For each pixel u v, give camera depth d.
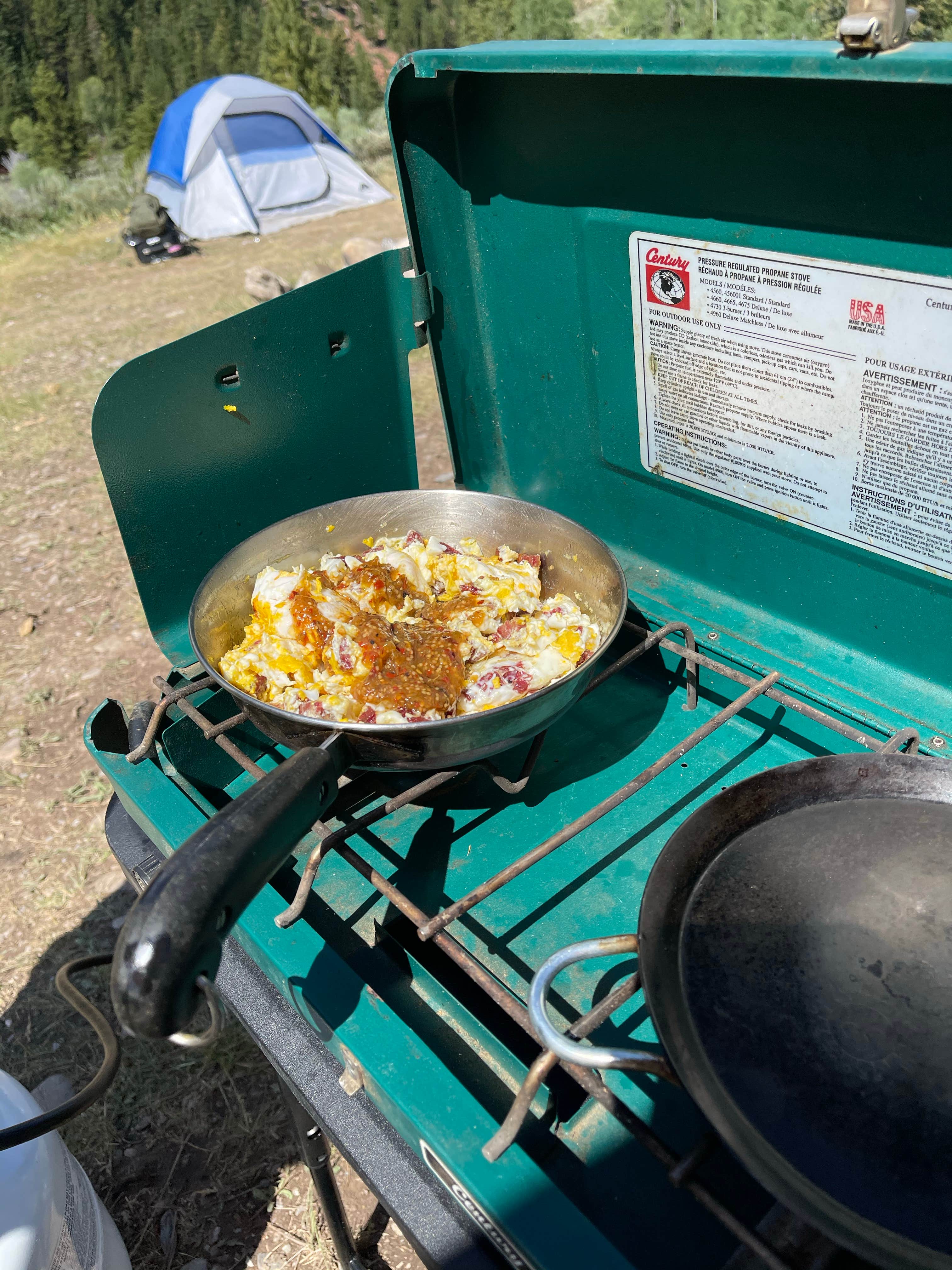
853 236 0.89
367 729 0.84
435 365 1.48
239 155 8.28
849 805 0.82
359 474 1.51
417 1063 0.78
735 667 1.22
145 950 0.60
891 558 1.04
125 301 6.71
